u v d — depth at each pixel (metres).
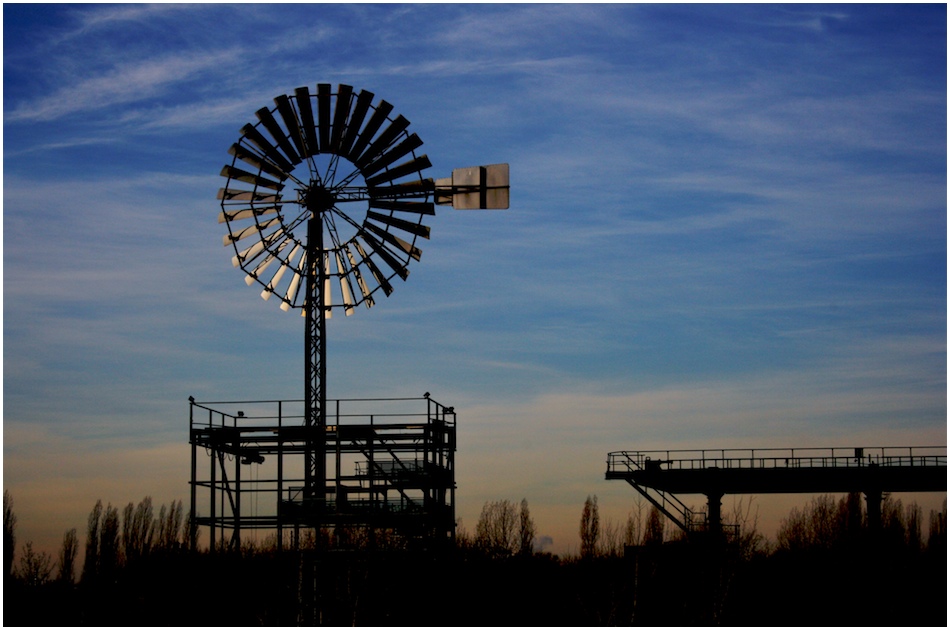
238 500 42.44
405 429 41.22
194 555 43.16
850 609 55.50
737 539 57.09
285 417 41.50
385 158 43.00
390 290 42.81
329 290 43.06
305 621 41.00
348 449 42.19
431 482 41.09
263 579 44.88
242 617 42.28
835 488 57.91
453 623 43.78
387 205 43.25
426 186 42.72
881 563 57.47
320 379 42.00
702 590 53.06
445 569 44.19
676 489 58.06
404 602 43.44
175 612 42.94
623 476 58.28
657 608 52.88
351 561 44.00
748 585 57.28
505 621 50.84
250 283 43.31
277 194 43.34
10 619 54.88
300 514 41.06
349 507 41.03
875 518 58.09
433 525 41.97
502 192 43.50
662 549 55.34
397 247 43.09
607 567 64.38
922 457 57.53
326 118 42.91
